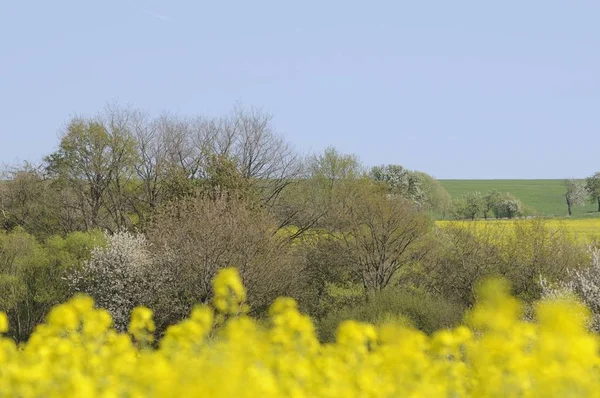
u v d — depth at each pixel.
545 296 55.88
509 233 74.06
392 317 57.22
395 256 77.44
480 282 67.81
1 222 89.38
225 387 9.48
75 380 10.16
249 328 13.78
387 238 77.69
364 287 78.00
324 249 80.88
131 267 67.56
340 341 12.91
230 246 65.50
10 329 73.69
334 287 77.00
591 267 58.91
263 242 68.44
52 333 13.60
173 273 65.56
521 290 70.38
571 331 10.77
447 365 12.57
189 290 64.69
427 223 80.38
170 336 13.27
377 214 78.88
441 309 62.03
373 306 62.78
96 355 12.64
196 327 13.38
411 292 68.25
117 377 11.34
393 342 13.05
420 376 11.88
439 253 75.31
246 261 65.06
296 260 73.06
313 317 69.62
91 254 69.69
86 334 13.89
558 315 10.95
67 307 13.48
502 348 11.50
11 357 12.52
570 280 62.53
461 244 74.06
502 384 10.74
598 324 48.88
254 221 70.81
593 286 53.12
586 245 72.44
